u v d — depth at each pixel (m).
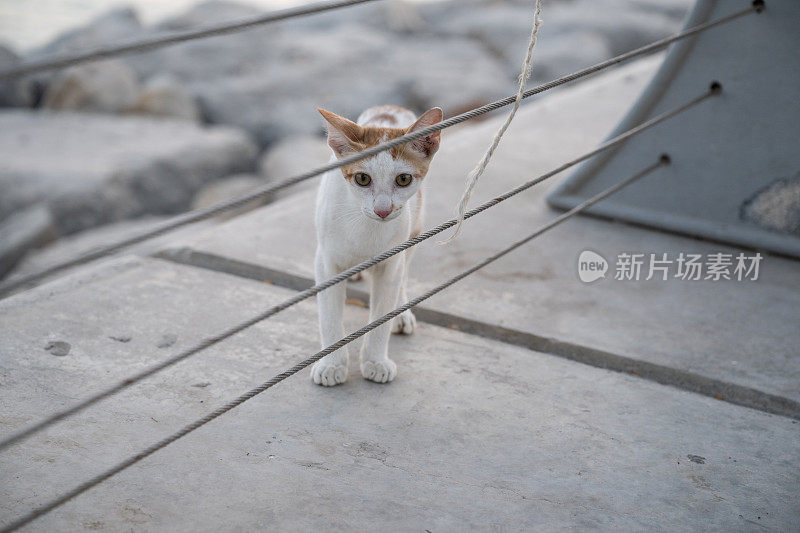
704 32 3.53
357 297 3.08
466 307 3.03
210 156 8.26
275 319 2.88
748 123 3.54
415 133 1.76
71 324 2.75
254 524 1.88
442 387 2.53
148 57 11.03
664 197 3.80
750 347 2.85
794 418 2.51
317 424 2.29
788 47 3.38
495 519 1.95
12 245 6.11
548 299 3.15
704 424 2.43
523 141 4.96
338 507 1.96
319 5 1.63
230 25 1.52
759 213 3.61
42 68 1.31
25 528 1.82
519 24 12.09
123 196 7.31
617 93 6.03
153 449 1.74
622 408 2.48
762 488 2.13
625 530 1.94
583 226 3.87
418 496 2.02
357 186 2.21
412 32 13.12
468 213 2.03
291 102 10.02
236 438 2.20
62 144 7.99
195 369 2.53
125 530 1.84
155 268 3.23
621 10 12.41
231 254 3.31
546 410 2.44
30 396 2.33
